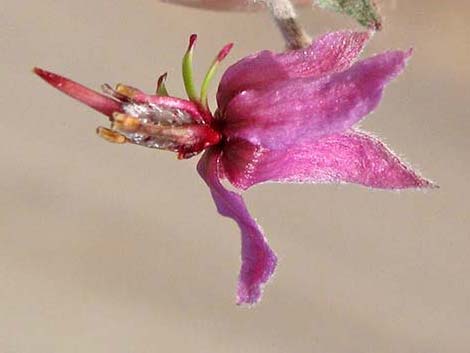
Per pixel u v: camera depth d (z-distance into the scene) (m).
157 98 0.07
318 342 0.12
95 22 0.12
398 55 0.07
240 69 0.07
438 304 0.12
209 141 0.07
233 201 0.07
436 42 0.11
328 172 0.07
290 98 0.07
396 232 0.12
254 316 0.12
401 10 0.11
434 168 0.12
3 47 0.12
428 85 0.12
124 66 0.12
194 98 0.07
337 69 0.07
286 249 0.12
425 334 0.12
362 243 0.12
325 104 0.07
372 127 0.12
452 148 0.12
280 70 0.07
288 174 0.07
